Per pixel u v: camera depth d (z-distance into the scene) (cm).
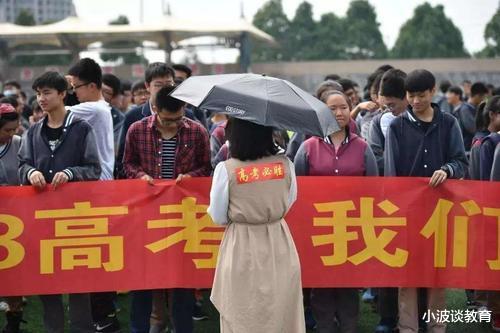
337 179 502
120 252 496
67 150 484
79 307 498
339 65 2847
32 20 4597
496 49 4466
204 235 499
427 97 495
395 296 527
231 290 404
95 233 495
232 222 414
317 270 504
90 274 495
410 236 503
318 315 512
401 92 554
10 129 545
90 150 487
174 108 478
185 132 499
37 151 486
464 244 504
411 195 502
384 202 503
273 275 405
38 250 491
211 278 500
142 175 497
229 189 406
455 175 495
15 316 550
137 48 2641
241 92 396
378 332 532
